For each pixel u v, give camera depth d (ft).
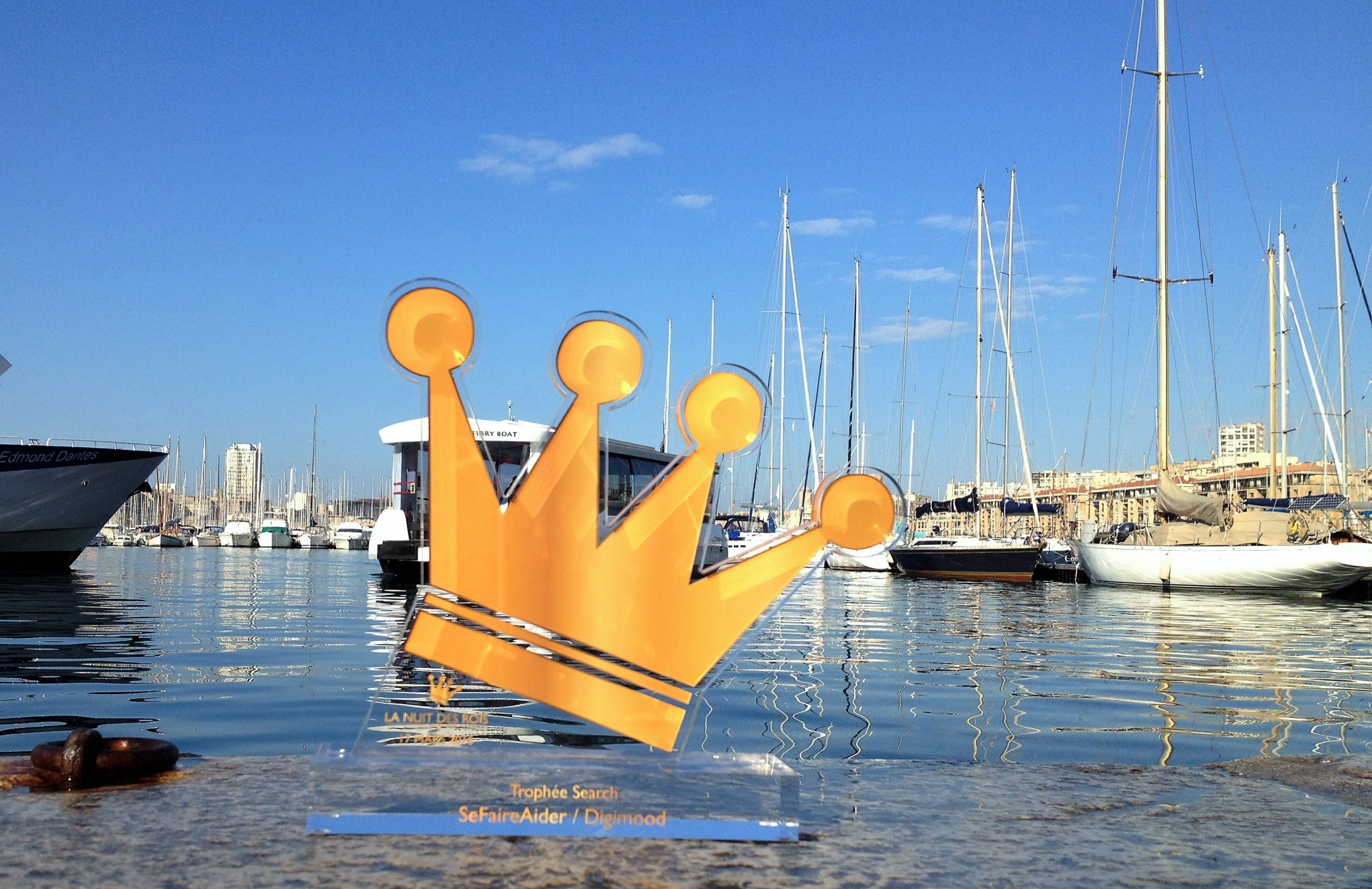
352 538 225.97
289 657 32.07
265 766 12.80
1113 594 81.41
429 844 9.68
